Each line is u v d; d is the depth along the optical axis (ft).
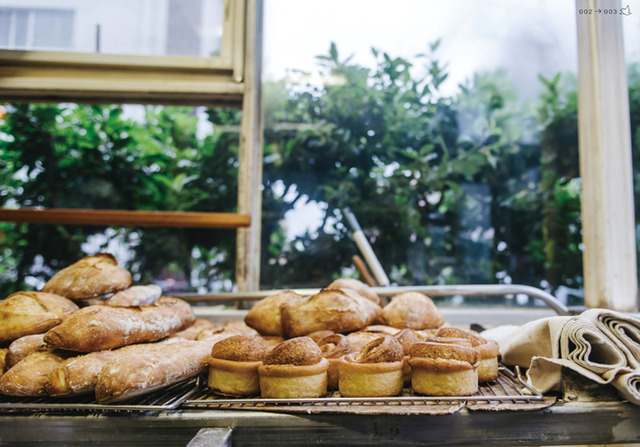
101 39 5.32
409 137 5.66
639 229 4.97
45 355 2.56
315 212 5.55
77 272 3.25
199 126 5.64
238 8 5.41
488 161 5.57
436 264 5.48
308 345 2.48
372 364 2.40
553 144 5.49
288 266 5.47
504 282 5.42
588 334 2.50
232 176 5.59
